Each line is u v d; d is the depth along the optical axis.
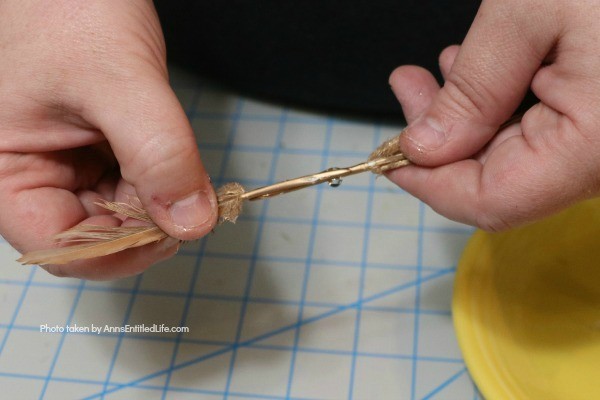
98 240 0.46
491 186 0.45
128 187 0.50
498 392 0.49
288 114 0.62
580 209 0.54
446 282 0.55
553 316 0.52
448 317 0.54
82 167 0.49
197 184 0.45
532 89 0.46
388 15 0.55
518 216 0.45
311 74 0.59
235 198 0.46
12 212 0.47
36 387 0.53
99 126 0.45
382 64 0.58
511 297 0.53
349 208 0.58
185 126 0.44
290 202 0.58
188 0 0.57
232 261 0.56
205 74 0.62
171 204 0.45
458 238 0.57
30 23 0.45
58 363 0.54
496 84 0.45
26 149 0.47
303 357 0.53
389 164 0.47
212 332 0.54
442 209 0.47
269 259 0.56
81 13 0.45
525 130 0.45
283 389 0.52
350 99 0.60
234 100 0.63
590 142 0.44
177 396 0.52
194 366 0.53
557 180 0.44
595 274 0.53
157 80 0.45
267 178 0.60
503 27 0.44
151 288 0.56
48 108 0.46
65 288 0.56
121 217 0.49
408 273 0.56
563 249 0.54
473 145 0.47
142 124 0.44
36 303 0.56
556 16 0.44
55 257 0.44
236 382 0.53
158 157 0.44
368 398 0.52
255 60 0.59
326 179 0.47
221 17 0.57
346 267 0.56
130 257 0.47
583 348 0.52
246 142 0.61
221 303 0.55
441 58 0.51
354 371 0.53
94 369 0.54
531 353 0.51
